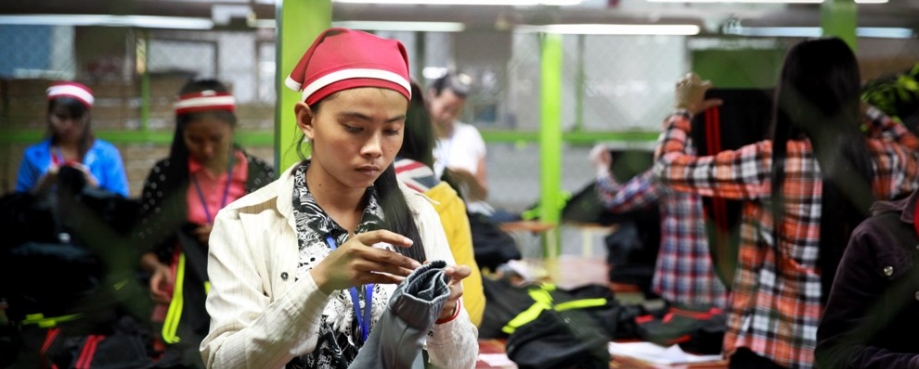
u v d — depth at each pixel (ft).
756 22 18.60
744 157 10.60
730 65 18.42
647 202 18.78
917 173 10.60
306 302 5.46
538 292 11.70
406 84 5.81
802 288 10.27
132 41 20.36
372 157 5.72
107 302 12.81
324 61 5.75
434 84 19.62
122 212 13.65
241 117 20.97
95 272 13.16
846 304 8.43
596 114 22.77
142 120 20.71
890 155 10.39
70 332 12.42
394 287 6.24
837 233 10.09
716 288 16.58
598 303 12.80
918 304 8.18
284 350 5.53
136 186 20.76
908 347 8.30
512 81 22.34
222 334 5.77
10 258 13.09
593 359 10.53
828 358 8.52
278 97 8.30
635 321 12.97
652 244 19.06
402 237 5.39
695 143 12.20
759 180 10.48
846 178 10.02
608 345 10.91
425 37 20.84
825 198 10.08
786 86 10.09
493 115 22.34
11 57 19.98
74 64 20.17
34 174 17.79
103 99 20.49
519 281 17.92
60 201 13.97
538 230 19.26
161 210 12.58
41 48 20.08
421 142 9.36
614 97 22.80
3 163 19.74
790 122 10.13
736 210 12.48
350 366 5.54
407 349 5.34
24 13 18.92
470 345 6.21
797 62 10.03
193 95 12.33
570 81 22.70
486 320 11.48
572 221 21.44
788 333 10.35
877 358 8.12
